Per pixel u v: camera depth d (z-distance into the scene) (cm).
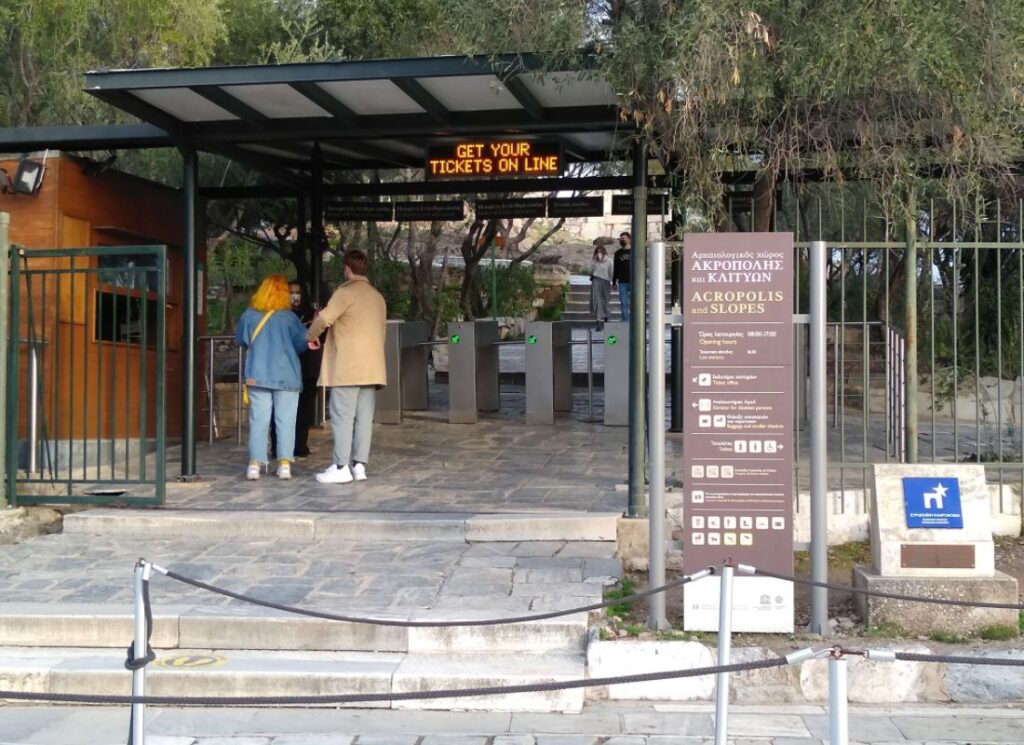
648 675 394
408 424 1309
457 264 2489
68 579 721
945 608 635
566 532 797
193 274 984
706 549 632
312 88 849
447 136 966
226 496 915
